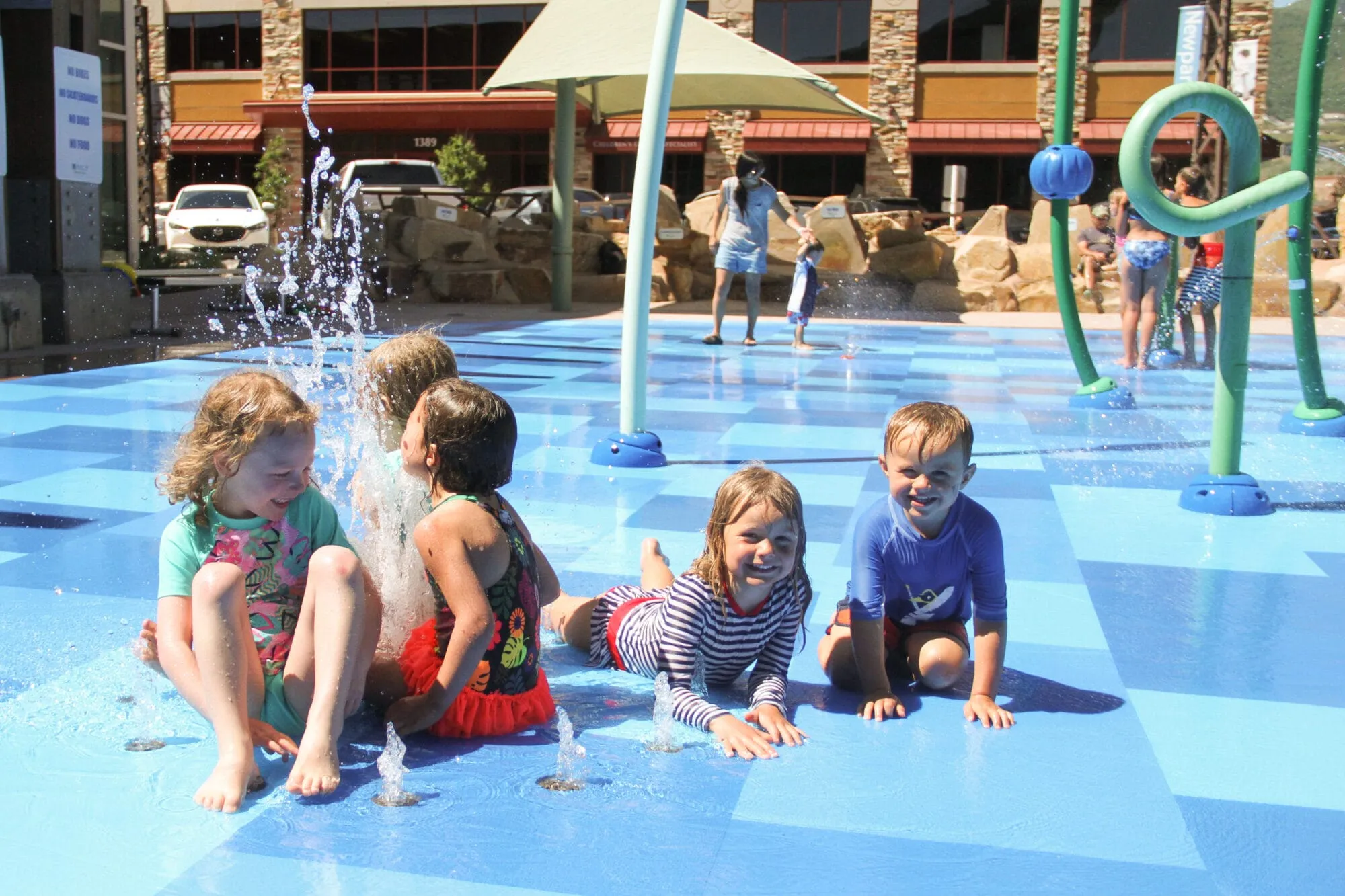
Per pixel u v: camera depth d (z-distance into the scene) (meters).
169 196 39.00
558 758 2.97
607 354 11.92
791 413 8.49
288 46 38.44
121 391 8.68
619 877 2.42
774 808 2.73
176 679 2.85
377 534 3.37
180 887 2.33
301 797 2.72
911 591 3.39
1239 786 2.89
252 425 2.81
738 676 3.57
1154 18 34.12
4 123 10.59
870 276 18.33
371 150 38.47
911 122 35.44
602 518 5.36
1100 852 2.57
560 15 13.81
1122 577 4.62
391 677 3.19
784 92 15.77
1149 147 5.03
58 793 2.71
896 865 2.49
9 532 4.96
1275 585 4.53
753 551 3.13
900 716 3.30
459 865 2.44
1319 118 6.71
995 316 17.34
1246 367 5.64
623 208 28.77
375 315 16.00
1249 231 5.52
